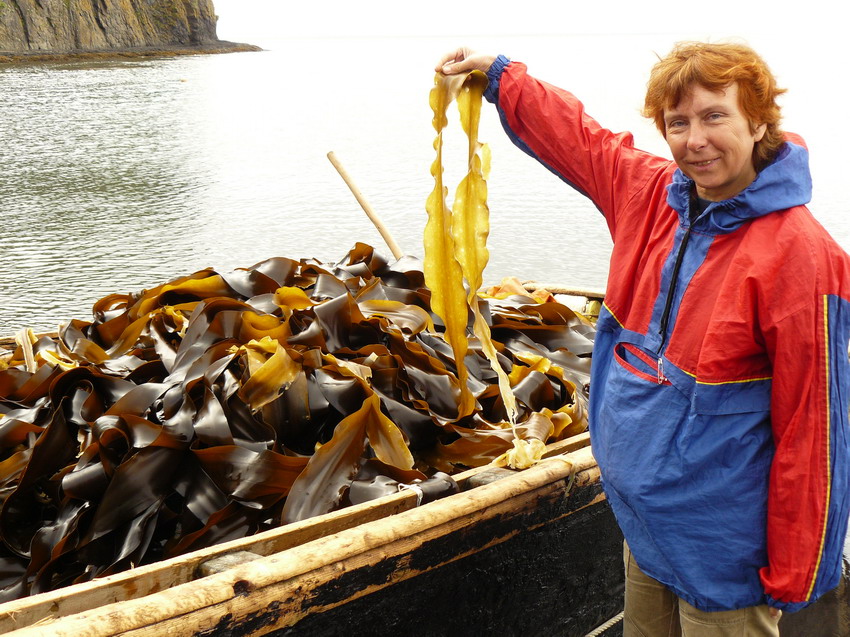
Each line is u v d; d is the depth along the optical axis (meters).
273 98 38.25
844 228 11.55
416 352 3.14
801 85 37.38
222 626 1.93
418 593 2.37
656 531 1.88
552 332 3.81
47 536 2.43
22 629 1.71
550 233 11.34
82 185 15.12
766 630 1.88
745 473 1.77
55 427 2.70
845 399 1.67
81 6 71.25
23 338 3.71
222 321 3.06
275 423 2.68
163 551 2.45
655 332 1.88
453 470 2.89
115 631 1.77
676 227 1.90
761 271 1.67
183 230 11.52
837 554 1.73
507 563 2.63
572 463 2.71
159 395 2.77
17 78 45.38
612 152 2.12
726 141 1.71
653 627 2.14
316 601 2.11
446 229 2.58
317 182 15.85
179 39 89.00
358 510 2.37
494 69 2.35
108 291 8.47
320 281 3.60
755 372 1.75
